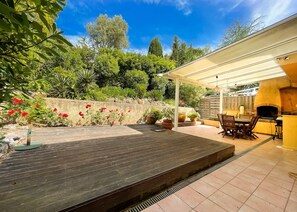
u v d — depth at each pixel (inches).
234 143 178.2
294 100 248.5
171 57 605.6
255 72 208.8
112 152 102.5
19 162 79.6
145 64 419.2
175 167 81.2
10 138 111.3
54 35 25.9
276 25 97.9
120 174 70.9
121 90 319.6
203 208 61.8
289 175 93.5
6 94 32.0
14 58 29.4
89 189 57.4
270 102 263.1
